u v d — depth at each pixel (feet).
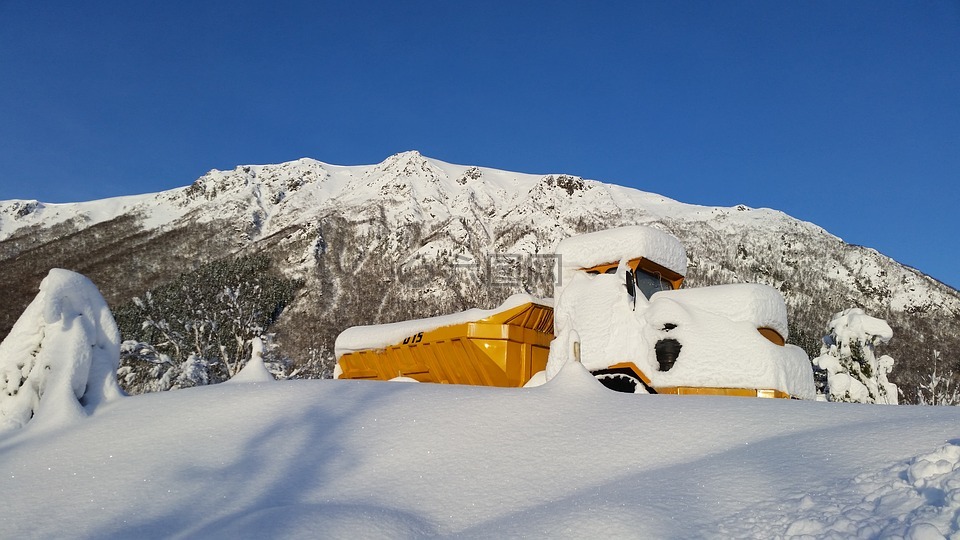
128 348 107.34
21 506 25.25
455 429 28.25
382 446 27.55
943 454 17.87
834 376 78.79
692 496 19.62
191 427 31.12
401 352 55.52
